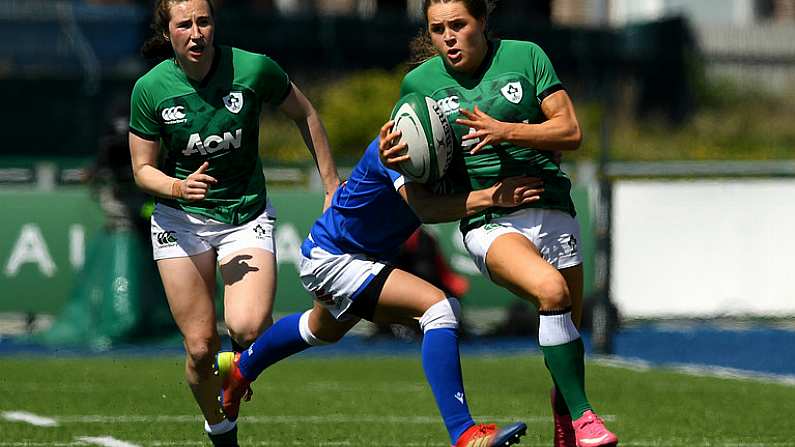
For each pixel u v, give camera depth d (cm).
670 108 9481
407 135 1884
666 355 4619
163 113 2164
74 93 7894
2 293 4512
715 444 2623
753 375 3991
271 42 8731
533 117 2016
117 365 4094
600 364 4275
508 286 1980
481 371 4069
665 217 5241
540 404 3291
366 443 2591
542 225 2019
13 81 7869
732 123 9069
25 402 3206
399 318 1992
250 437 2669
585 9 10438
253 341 2172
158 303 4534
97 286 4516
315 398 3362
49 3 8325
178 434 2675
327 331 2116
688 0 11288
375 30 8919
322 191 4644
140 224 4512
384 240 2008
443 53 1991
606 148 4575
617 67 9419
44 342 4534
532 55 2027
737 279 5300
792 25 10400
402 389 3578
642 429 2833
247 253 2197
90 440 2588
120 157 4469
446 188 2039
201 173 2120
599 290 4569
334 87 8044
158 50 2200
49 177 4631
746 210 5297
